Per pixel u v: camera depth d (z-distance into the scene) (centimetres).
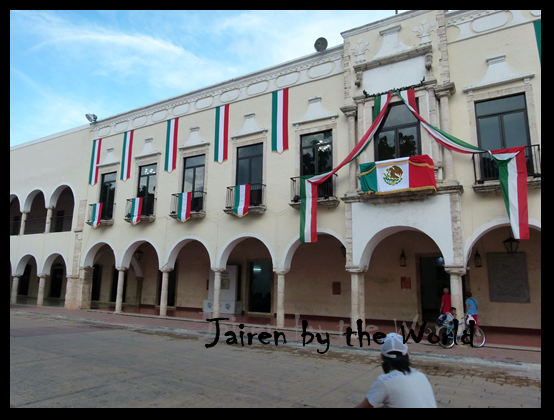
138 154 1788
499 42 1073
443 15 1136
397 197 1080
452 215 1012
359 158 1184
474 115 1070
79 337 1098
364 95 1203
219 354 893
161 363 778
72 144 2075
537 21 1035
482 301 1222
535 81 1007
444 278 1318
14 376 648
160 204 1670
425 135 1093
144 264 2108
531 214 947
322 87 1349
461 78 1104
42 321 1462
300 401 549
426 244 1341
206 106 1625
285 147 1378
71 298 1883
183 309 1895
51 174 2134
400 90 1143
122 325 1382
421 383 291
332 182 1239
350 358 869
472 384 659
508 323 1177
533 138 984
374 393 288
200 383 632
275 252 1322
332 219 1225
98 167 1922
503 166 952
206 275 1864
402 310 1346
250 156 1479
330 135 1313
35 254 2083
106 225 1822
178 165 1647
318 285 1536
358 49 1263
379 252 1414
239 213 1380
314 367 772
